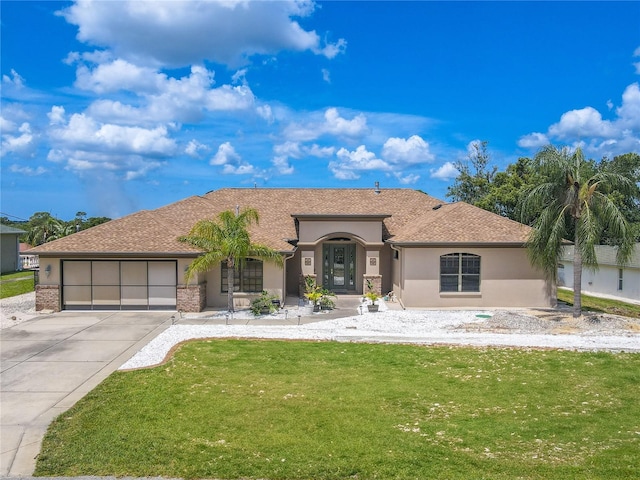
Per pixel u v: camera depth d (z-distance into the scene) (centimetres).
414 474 764
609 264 3241
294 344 1644
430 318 2116
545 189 2002
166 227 2375
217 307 2338
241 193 3120
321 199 3048
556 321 1984
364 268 2736
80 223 5959
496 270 2309
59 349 1555
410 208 2988
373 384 1226
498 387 1212
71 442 875
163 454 829
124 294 2244
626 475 758
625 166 2202
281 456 825
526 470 775
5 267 4066
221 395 1127
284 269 2409
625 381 1266
